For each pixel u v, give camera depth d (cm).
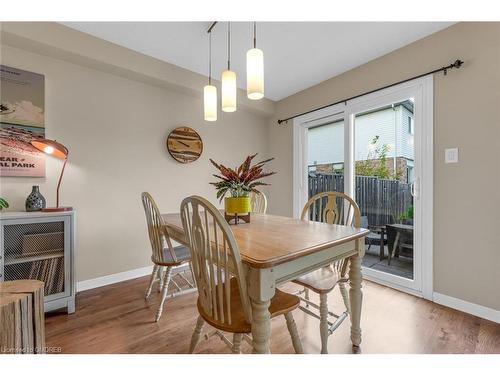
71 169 216
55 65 207
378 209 249
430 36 202
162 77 250
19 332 101
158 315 172
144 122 258
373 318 175
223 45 223
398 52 224
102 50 213
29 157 196
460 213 184
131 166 250
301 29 198
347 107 269
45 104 203
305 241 115
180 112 284
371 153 254
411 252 223
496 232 167
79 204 221
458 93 185
